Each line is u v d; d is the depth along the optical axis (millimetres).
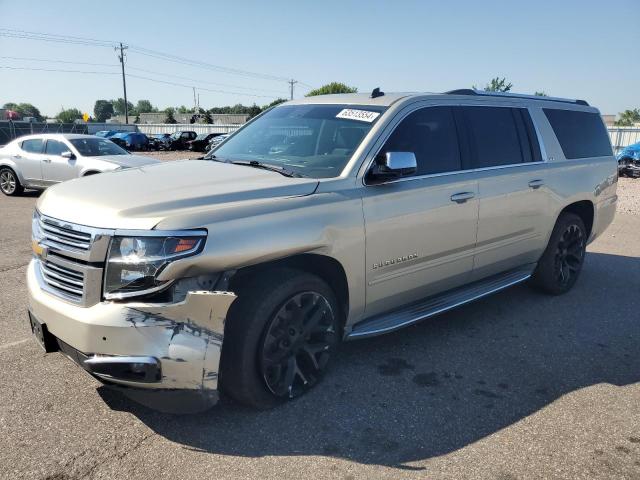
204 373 2926
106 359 2830
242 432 3148
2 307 5137
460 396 3650
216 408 3396
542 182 5141
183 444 3023
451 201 4230
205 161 4246
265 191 3311
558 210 5422
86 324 2836
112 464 2832
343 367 4035
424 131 4227
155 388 2869
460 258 4465
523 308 5438
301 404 3471
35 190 15000
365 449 3027
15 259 6980
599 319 5168
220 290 3002
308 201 3379
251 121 4914
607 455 3025
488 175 4602
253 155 4219
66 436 3064
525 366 4133
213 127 65938
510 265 5156
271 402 3348
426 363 4141
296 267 3539
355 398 3576
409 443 3098
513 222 4887
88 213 2971
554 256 5594
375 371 3982
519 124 5141
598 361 4250
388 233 3797
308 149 4051
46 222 3209
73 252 2969
